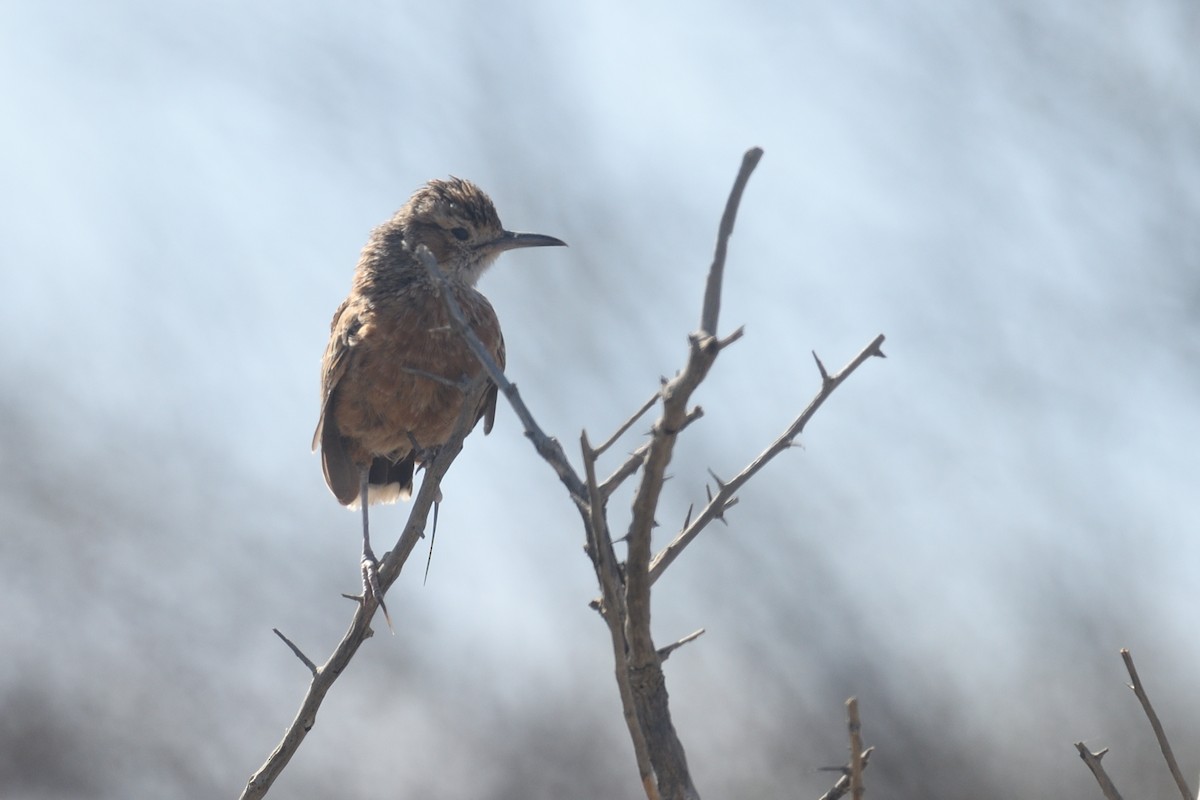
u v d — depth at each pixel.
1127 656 6.61
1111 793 6.37
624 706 5.88
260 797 8.81
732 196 5.50
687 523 7.12
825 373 7.09
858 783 5.70
